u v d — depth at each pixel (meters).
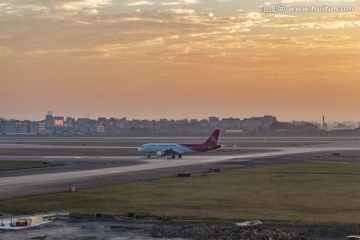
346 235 66.12
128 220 75.56
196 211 82.81
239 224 70.44
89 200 95.06
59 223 74.12
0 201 93.88
